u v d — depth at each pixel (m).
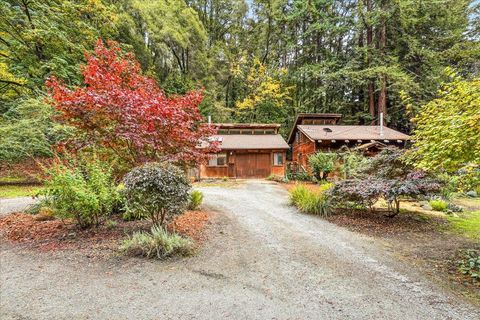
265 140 18.23
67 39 13.84
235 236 4.99
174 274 3.30
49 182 4.64
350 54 23.22
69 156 5.30
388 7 19.77
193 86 23.69
